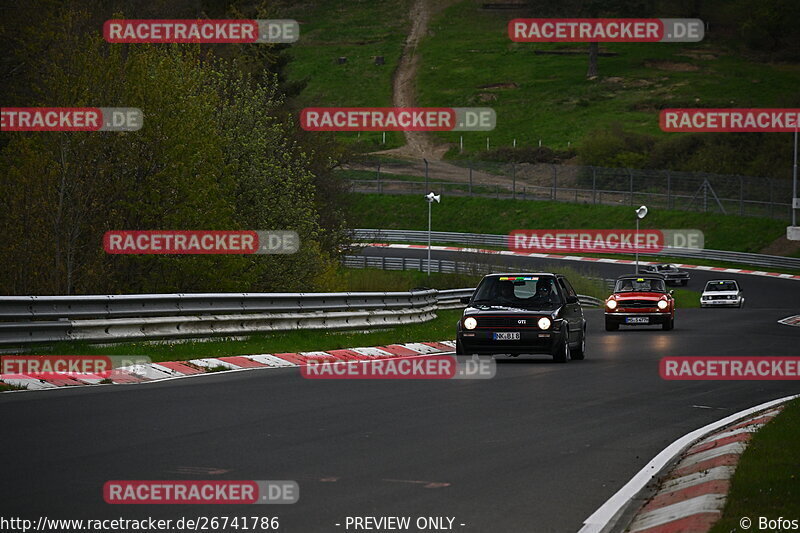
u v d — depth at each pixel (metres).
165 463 35.44
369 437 41.88
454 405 52.53
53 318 72.25
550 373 70.88
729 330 125.88
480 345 79.00
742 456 35.47
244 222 134.50
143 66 110.12
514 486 32.94
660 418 49.25
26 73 136.75
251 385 60.03
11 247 98.06
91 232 106.50
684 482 32.81
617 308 126.00
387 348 88.00
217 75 144.12
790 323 142.62
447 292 156.88
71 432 41.69
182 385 59.34
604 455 38.94
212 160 116.75
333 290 148.50
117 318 76.00
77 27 109.62
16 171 98.12
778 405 53.72
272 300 92.06
